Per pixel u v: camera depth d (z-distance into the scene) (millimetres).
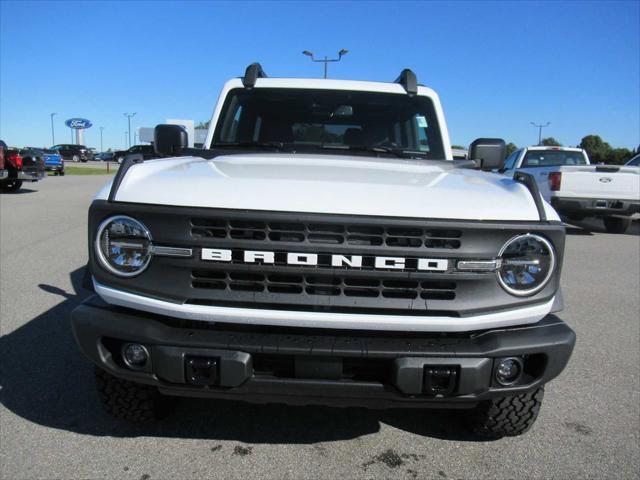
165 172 2521
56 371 3553
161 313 2232
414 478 2529
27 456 2611
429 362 2158
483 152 3709
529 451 2766
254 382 2199
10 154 15969
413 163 3377
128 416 2799
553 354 2266
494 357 2215
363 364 2240
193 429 2898
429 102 3926
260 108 3896
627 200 10406
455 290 2203
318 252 2139
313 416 3074
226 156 3322
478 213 2205
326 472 2555
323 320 2170
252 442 2791
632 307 5434
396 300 2184
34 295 5262
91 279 2387
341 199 2195
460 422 3008
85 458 2607
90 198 15102
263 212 2139
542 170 11289
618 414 3158
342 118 3840
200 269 2193
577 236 11016
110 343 2352
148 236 2209
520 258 2223
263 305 2203
